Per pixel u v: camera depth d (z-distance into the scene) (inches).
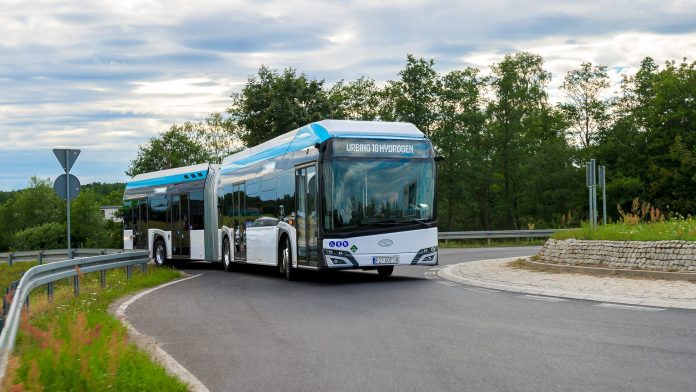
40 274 569.9
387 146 705.6
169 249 1147.3
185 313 527.5
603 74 2635.3
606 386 261.7
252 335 414.3
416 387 273.0
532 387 265.1
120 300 637.9
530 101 2645.2
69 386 254.5
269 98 2182.6
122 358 287.9
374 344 367.6
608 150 2508.6
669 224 743.7
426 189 712.4
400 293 603.2
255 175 888.3
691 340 343.0
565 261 743.7
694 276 571.8
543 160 2484.0
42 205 3577.8
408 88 2399.1
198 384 289.7
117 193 4156.0
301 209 734.5
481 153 2529.5
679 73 2393.0
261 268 1072.2
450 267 858.8
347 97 2581.2
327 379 292.8
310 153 715.4
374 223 692.1
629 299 492.7
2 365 215.2
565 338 360.8
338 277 810.2
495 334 381.4
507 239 1692.9
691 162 2204.7
